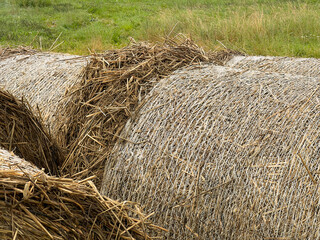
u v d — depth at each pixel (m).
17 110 3.56
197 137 3.14
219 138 3.07
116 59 4.02
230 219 2.89
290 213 2.69
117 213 2.63
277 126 2.96
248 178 2.86
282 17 11.00
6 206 2.25
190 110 3.30
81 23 13.14
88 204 2.51
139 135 3.37
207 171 3.01
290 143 2.85
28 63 4.87
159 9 15.19
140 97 3.59
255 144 2.94
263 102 3.16
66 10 15.11
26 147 3.62
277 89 3.28
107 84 3.82
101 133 3.60
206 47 9.30
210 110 3.24
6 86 4.63
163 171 3.16
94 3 16.83
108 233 2.61
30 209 2.33
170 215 3.10
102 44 10.36
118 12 15.03
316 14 11.16
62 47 10.14
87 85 3.89
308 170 2.71
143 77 3.75
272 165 2.82
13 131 3.52
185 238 3.06
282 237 2.71
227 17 12.18
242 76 3.57
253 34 9.76
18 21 12.88
